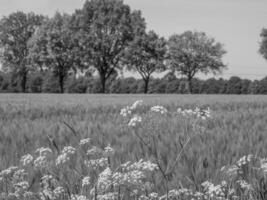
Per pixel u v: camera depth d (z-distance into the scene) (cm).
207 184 346
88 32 9319
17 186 377
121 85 14112
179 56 11850
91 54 8981
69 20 9438
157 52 9531
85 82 13125
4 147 708
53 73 9788
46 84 12812
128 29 9100
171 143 671
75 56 9069
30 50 9462
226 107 1897
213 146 676
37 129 946
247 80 14500
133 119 394
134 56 9206
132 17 9444
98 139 754
